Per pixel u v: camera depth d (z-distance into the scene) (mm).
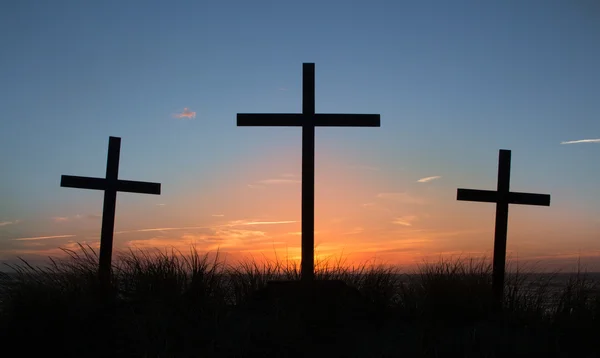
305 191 10320
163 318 7922
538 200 10953
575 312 8750
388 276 9867
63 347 7375
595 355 7707
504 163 10898
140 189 10477
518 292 9758
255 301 8852
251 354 7301
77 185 10078
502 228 10781
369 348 7684
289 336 7715
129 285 8961
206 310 8383
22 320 7750
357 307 8945
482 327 8523
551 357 7629
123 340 7547
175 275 8930
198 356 7180
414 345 7766
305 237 10133
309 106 10609
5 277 8719
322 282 9141
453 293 9164
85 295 8453
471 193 10750
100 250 9992
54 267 9164
